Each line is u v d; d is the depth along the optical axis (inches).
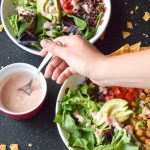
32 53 32.8
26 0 34.3
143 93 31.2
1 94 31.1
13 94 31.2
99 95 31.2
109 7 33.2
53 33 33.0
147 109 30.5
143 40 33.6
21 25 33.0
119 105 30.3
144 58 24.6
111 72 25.5
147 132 29.9
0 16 34.6
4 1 33.5
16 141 30.6
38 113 31.4
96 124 29.7
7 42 33.9
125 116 29.9
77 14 33.7
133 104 30.7
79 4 33.8
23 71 31.6
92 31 33.0
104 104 30.3
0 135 30.8
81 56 26.7
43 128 31.0
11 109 30.7
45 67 32.7
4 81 31.4
